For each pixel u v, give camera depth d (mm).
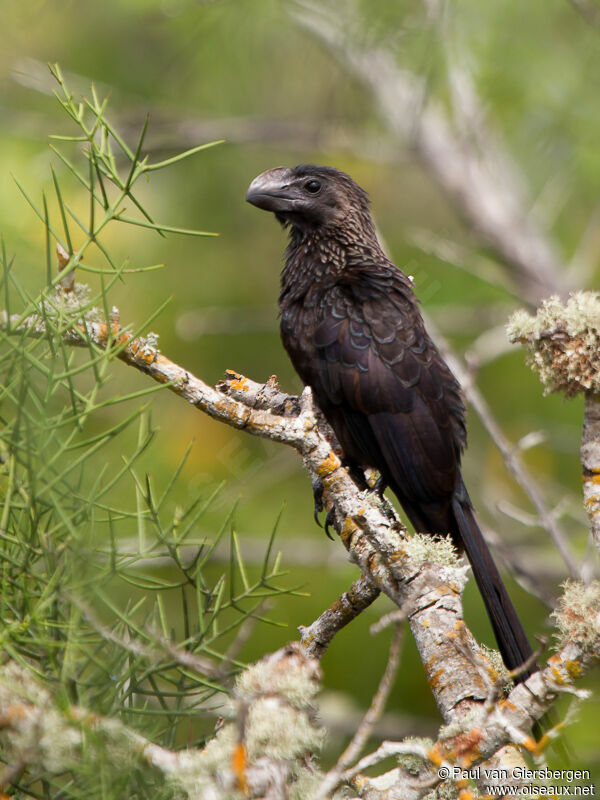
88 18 13242
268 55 13523
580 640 4520
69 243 4727
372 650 10359
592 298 5312
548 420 12617
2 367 4656
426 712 10266
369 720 4082
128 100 13672
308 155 14711
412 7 12594
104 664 4395
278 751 4070
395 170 15234
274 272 12695
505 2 12766
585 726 8500
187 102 13906
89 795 4141
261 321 12148
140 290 11797
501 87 13250
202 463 11039
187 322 11727
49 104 13062
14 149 12273
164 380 5551
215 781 4090
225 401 5586
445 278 13289
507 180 14859
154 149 13500
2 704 3986
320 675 4281
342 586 10648
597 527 5148
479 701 4883
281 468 11211
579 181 14594
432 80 13227
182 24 12875
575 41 13055
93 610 4434
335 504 5719
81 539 4344
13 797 4305
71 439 4488
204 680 4664
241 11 12742
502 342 12367
